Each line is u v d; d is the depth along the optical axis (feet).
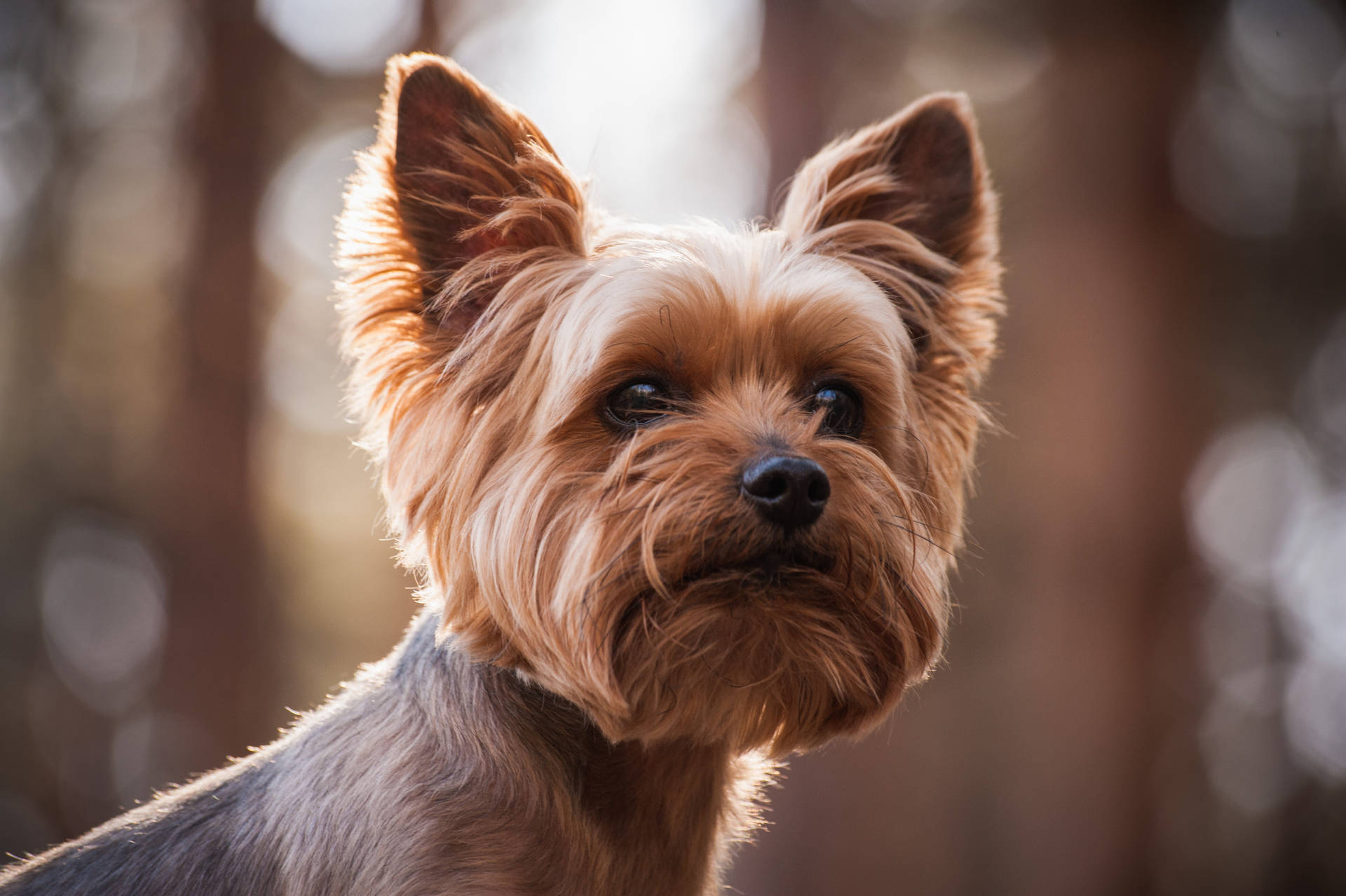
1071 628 39.88
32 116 54.24
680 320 12.42
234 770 14.25
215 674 39.86
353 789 11.93
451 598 12.82
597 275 12.73
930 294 15.37
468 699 12.31
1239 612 63.87
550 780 12.00
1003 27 45.50
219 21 42.78
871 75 45.24
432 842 11.30
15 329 53.62
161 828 13.48
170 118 49.37
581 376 12.35
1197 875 62.80
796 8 38.42
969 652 45.93
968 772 51.55
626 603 11.91
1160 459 40.75
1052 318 43.47
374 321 13.71
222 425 41.27
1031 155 47.29
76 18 53.06
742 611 11.87
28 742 57.67
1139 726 38.81
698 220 14.93
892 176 15.79
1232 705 64.95
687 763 12.97
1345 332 48.83
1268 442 58.85
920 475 14.05
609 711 11.94
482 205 13.93
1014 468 45.14
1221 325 46.55
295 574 54.90
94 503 52.95
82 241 53.83
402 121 13.48
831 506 12.12
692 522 11.65
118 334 53.36
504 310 13.32
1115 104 41.55
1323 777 64.90
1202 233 43.60
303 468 55.83
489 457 12.94
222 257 42.14
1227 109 47.62
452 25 44.27
